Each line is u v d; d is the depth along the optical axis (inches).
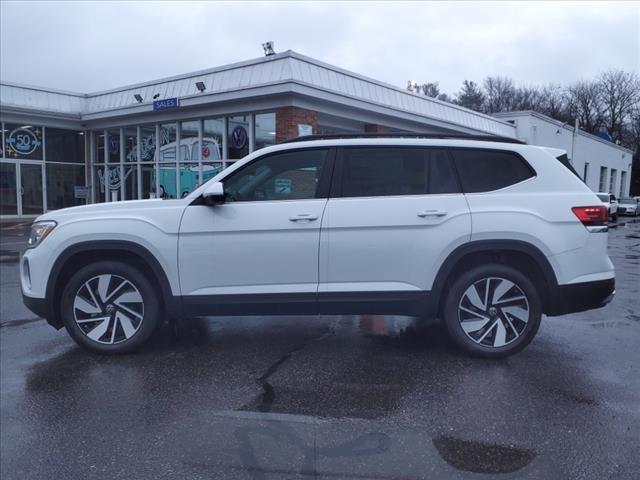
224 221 170.4
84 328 178.1
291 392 148.6
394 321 223.0
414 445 119.3
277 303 171.2
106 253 178.7
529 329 170.2
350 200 171.0
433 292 169.8
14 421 132.4
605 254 172.6
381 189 173.5
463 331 172.7
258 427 128.3
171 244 171.0
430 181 173.5
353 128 676.1
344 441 121.3
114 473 109.3
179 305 173.0
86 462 113.7
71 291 174.9
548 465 111.0
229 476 107.7
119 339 178.4
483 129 978.1
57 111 770.8
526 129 1179.3
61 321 182.5
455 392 147.7
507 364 169.9
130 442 121.7
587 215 169.6
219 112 619.5
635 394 146.4
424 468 110.0
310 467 110.7
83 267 177.6
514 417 132.6
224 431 126.5
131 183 769.6
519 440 121.3
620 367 167.6
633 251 537.6
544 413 134.6
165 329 211.0
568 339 197.9
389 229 168.6
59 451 118.1
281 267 170.6
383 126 697.6
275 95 555.2
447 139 178.5
